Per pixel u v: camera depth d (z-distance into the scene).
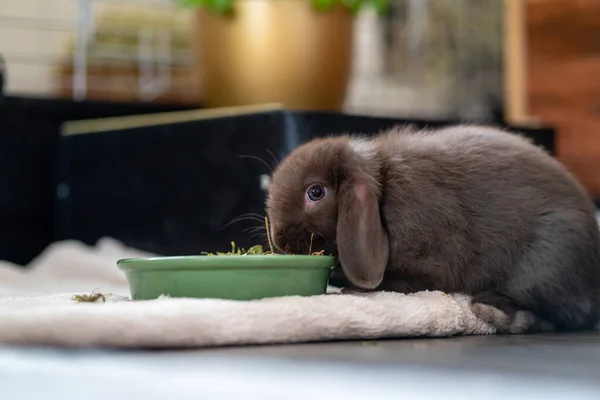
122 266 0.88
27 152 1.60
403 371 0.64
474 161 0.98
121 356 0.71
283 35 1.44
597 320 0.99
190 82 1.74
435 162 0.97
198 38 1.50
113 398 0.60
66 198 1.56
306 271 0.88
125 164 1.44
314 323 0.81
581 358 0.72
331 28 1.46
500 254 0.96
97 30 1.71
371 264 0.93
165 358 0.70
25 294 1.10
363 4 1.51
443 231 0.95
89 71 1.70
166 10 1.77
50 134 1.61
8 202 1.59
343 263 0.94
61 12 1.85
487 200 0.96
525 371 0.65
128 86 1.72
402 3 1.88
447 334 0.89
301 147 1.01
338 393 0.56
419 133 1.03
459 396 0.55
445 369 0.65
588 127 1.53
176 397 0.58
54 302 0.91
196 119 1.32
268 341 0.79
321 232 0.97
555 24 1.54
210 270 0.85
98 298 0.91
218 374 0.63
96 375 0.64
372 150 0.99
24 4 1.83
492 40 1.84
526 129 1.35
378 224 0.94
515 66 1.58
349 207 0.94
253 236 1.20
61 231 1.57
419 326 0.87
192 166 1.33
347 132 1.21
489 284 0.97
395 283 0.97
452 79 1.86
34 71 1.78
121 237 1.46
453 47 1.86
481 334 0.92
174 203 1.36
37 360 0.69
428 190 0.96
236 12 1.45
